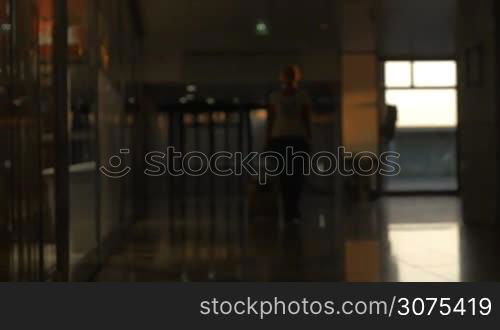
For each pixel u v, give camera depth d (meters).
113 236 10.60
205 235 11.95
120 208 11.79
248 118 19.73
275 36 19.23
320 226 13.05
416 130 19.69
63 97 7.02
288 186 13.66
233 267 8.54
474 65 12.80
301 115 13.68
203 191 19.58
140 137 18.12
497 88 12.39
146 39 18.59
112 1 11.61
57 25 6.97
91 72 8.80
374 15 18.62
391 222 13.52
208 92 19.58
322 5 18.52
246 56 19.36
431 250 9.70
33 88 6.20
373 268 8.26
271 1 18.52
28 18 6.00
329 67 19.12
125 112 13.59
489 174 12.52
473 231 11.96
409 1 17.20
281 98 13.71
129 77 15.21
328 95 19.09
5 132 5.50
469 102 12.93
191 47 18.88
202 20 18.64
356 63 19.23
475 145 12.76
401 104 19.52
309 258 9.20
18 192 5.81
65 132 7.03
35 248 6.24
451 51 19.31
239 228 12.97
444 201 18.30
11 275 5.69
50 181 6.80
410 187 19.73
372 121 19.23
